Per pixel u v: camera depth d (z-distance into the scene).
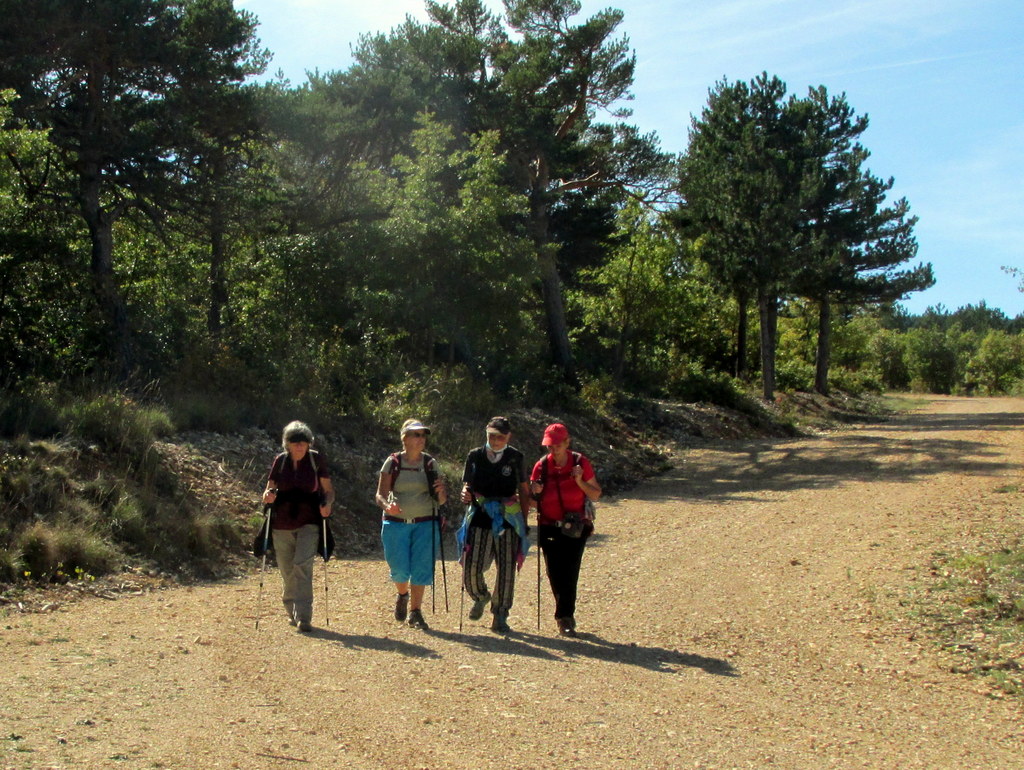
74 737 4.57
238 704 5.28
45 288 15.57
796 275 37.59
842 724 5.53
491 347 22.69
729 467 21.20
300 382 16.98
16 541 8.41
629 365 35.16
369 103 24.12
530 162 29.94
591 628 7.77
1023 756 5.08
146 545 9.53
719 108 40.97
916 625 7.81
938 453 21.58
